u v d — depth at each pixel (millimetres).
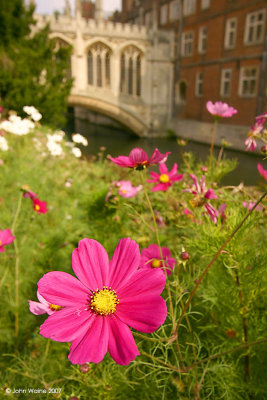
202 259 1264
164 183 2035
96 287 690
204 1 18484
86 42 20031
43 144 6516
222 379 1037
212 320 1252
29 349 1699
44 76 10188
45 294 646
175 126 22188
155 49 21234
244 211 1107
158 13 24094
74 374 1143
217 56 17984
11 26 9539
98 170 5641
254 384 1031
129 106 21734
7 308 1875
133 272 692
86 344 585
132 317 619
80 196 2578
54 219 3250
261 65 15234
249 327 1139
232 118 17078
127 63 21766
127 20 33031
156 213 2217
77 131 24047
